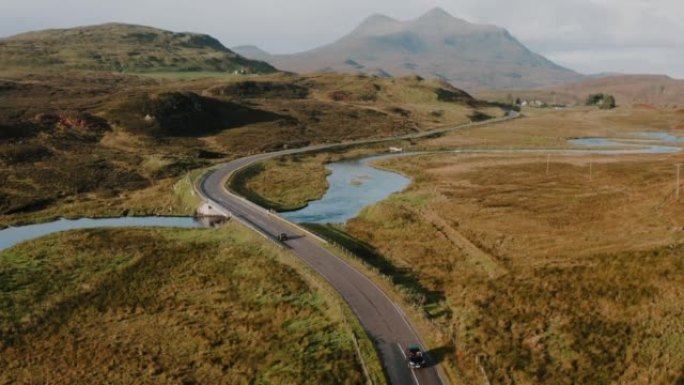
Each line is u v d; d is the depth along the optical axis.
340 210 91.25
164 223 82.06
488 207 85.94
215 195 92.81
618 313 46.62
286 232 72.69
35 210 88.00
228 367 42.12
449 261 64.12
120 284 58.44
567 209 81.31
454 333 46.28
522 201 88.62
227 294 55.00
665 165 115.31
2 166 105.19
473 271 60.44
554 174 112.31
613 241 63.47
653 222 68.44
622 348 42.16
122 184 103.44
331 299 51.22
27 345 46.72
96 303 54.16
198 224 80.81
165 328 48.78
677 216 69.06
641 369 39.59
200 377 41.06
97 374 42.03
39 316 51.56
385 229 77.94
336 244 67.25
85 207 89.25
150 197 95.12
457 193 97.44
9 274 60.59
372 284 54.88
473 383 38.59
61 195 95.25
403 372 39.56
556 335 44.97
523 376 39.88
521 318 48.09
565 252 62.19
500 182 106.50
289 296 53.50
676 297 47.00
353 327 45.69
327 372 40.09
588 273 54.22
